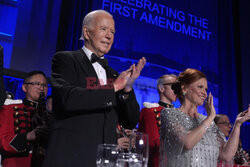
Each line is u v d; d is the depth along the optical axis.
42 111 1.86
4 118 2.01
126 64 5.96
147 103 2.78
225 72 7.23
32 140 1.76
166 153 1.47
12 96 2.64
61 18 5.13
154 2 6.67
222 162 1.44
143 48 6.26
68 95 1.01
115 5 6.01
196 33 7.13
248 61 7.30
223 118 3.14
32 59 4.75
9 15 4.62
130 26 6.17
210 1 7.58
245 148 6.20
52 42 4.99
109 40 1.27
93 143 1.04
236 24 7.39
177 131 1.47
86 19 1.30
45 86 2.26
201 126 1.46
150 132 2.49
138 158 0.89
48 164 1.00
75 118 1.06
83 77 1.15
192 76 1.70
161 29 6.62
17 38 4.64
